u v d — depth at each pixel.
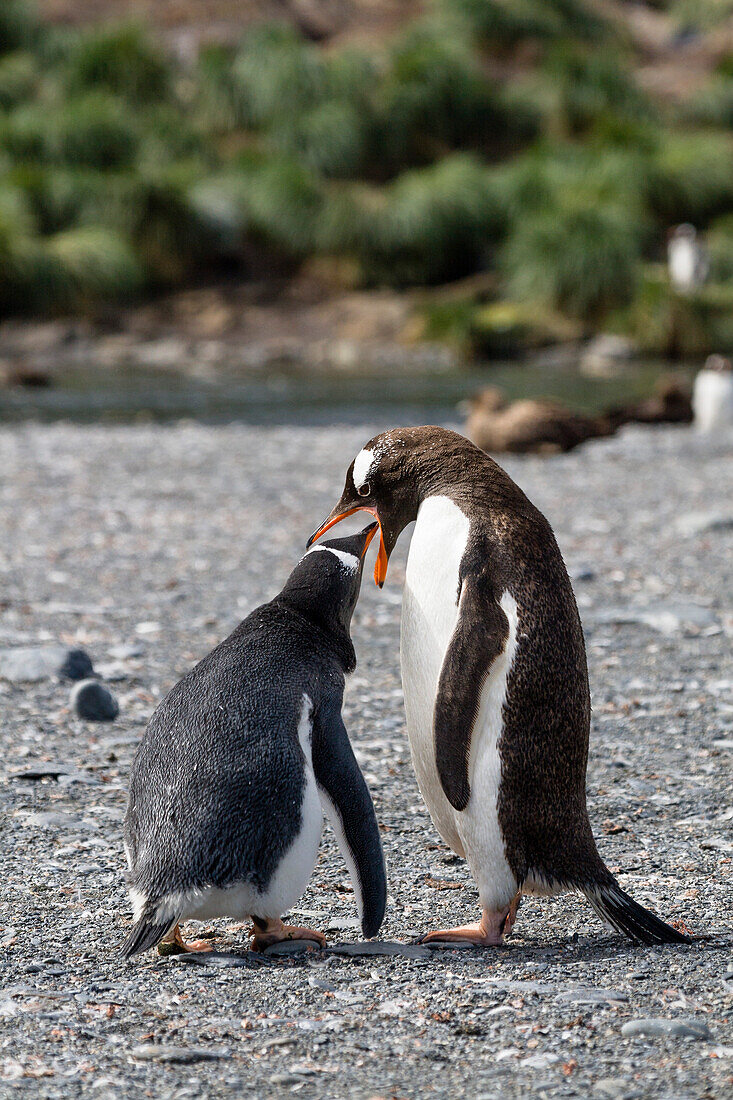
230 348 45.81
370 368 42.41
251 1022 4.66
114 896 6.12
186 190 52.22
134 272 48.84
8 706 9.28
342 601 5.73
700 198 54.66
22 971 5.20
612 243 47.09
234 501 18.38
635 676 10.32
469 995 4.90
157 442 24.59
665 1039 4.49
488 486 5.80
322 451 23.66
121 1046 4.45
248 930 5.85
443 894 6.31
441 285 53.66
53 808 7.33
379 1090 4.12
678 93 72.19
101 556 14.73
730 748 8.59
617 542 15.73
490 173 56.59
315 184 54.28
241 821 4.94
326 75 61.03
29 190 50.84
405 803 7.58
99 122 55.47
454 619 5.58
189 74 66.94
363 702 9.59
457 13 72.69
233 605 12.59
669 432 26.78
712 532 16.33
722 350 44.78
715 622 11.94
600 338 45.69
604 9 86.56
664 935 5.56
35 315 47.16
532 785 5.50
